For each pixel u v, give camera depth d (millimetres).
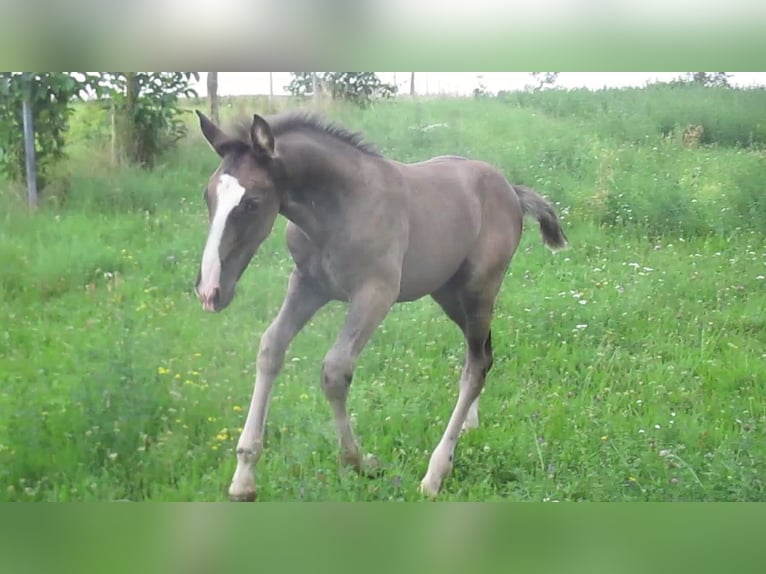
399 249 4395
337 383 4191
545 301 6469
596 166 8102
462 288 5004
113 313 5926
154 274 6500
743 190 7898
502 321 6238
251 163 3957
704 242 7527
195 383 5266
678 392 5520
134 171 7590
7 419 4723
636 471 4609
